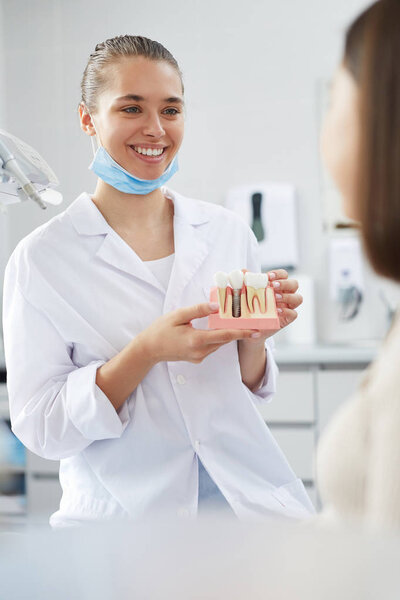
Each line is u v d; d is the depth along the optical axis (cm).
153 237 141
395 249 57
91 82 134
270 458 133
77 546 28
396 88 54
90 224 135
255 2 330
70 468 133
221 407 130
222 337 116
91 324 131
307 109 328
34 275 129
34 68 347
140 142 130
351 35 60
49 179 123
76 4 343
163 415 128
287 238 324
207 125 335
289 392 270
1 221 344
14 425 129
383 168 55
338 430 60
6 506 277
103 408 119
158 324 119
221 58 333
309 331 311
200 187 337
